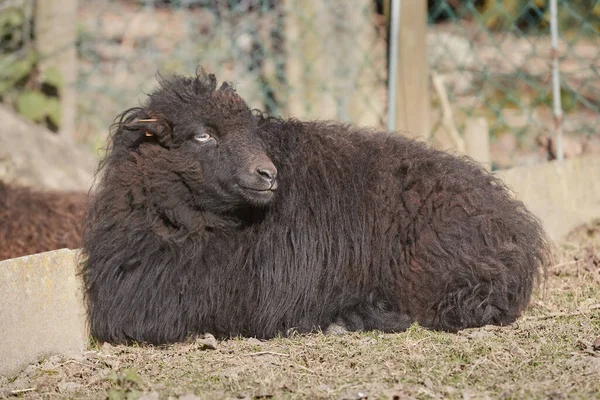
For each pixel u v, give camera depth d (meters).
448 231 13.09
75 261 12.86
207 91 12.88
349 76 22.64
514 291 13.11
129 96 24.80
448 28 27.86
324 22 22.62
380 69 23.20
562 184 18.11
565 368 10.47
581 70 22.62
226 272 12.95
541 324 12.39
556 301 13.87
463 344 11.55
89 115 25.02
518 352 11.09
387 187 13.46
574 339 11.60
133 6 27.98
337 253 13.20
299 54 22.64
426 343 11.80
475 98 24.70
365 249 13.22
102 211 13.05
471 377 10.39
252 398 9.88
